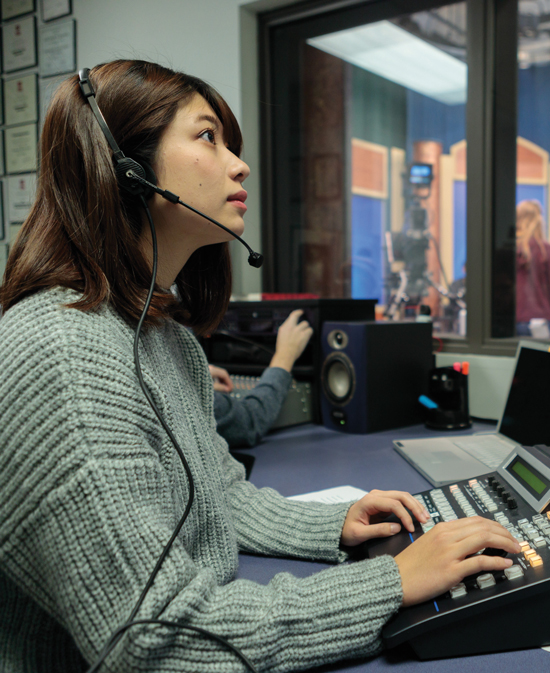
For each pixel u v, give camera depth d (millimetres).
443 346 1729
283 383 1402
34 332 465
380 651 517
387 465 1120
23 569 445
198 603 451
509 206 1666
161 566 440
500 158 1644
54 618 464
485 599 500
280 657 462
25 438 433
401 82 2004
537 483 657
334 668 501
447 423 1425
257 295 1721
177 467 562
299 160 2100
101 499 423
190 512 583
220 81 1958
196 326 854
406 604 522
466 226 1687
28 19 2361
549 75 1822
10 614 511
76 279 526
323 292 2160
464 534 542
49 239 546
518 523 604
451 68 1919
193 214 619
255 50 1987
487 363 1537
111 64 617
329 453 1229
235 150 702
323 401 1492
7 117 2438
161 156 604
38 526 427
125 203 607
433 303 1969
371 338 1391
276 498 786
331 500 904
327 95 2102
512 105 1628
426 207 2018
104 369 474
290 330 1484
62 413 434
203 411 751
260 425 1299
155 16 2064
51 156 570
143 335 600
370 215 2092
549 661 501
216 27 1949
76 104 576
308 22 1950
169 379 638
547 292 1809
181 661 423
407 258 2053
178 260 673
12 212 2443
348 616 495
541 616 512
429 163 2000
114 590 422
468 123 1661
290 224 2115
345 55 2066
